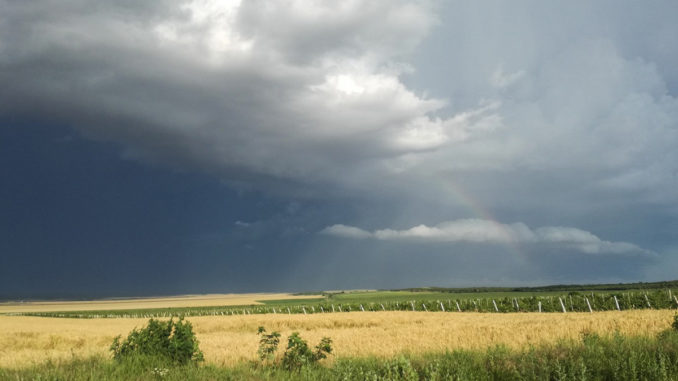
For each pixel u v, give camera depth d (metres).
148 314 106.00
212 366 13.61
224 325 48.81
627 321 24.31
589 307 55.47
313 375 12.37
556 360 11.05
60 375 11.80
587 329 20.69
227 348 22.48
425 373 11.60
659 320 24.22
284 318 54.22
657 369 10.44
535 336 20.44
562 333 20.59
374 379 11.15
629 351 11.91
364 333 30.88
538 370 11.30
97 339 35.28
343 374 11.80
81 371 12.30
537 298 64.81
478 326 31.62
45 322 65.38
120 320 74.69
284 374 12.67
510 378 11.15
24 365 14.98
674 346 12.45
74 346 31.83
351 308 82.31
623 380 10.41
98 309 145.88
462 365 11.82
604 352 12.33
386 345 21.00
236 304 151.25
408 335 26.67
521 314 51.09
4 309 157.25
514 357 12.80
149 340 15.12
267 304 139.00
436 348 18.00
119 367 12.74
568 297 63.91
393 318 49.62
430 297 126.25
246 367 13.49
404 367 11.41
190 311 111.50
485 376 11.25
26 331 42.41
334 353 18.59
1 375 12.24
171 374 12.42
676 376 10.30
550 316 42.16
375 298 141.00
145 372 12.46
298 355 14.20
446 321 41.88
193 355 15.01
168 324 15.60
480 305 69.19
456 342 20.06
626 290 117.19
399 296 147.75
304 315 60.62
